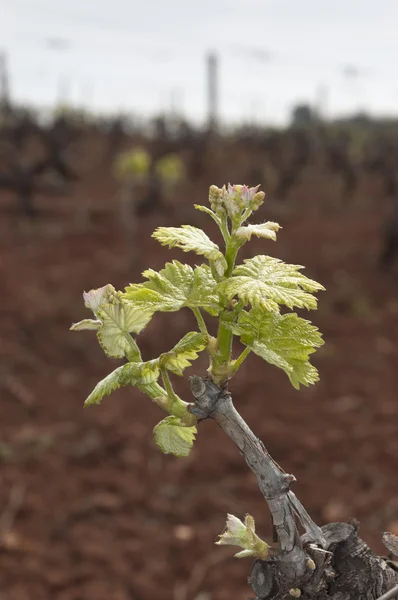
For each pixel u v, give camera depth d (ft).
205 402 2.76
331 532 3.18
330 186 60.34
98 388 2.86
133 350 2.97
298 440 16.39
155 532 13.20
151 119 99.19
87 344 21.11
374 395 18.79
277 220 41.57
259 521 13.51
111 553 12.55
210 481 14.79
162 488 14.47
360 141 99.96
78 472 14.92
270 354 2.77
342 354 21.40
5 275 27.66
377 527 13.41
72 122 86.53
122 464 15.24
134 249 30.17
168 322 22.84
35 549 12.51
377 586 3.08
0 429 16.33
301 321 2.80
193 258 31.07
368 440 16.39
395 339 22.71
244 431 2.78
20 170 38.06
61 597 11.52
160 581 12.05
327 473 15.20
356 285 27.89
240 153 86.12
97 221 38.27
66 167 46.42
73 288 26.53
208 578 12.15
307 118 130.72
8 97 104.22
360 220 42.83
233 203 2.73
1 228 35.94
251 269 2.73
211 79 107.34
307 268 30.25
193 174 63.05
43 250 32.22
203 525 13.50
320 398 18.57
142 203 36.60
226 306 2.80
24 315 22.80
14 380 18.54
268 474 2.77
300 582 2.88
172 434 3.04
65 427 16.62
